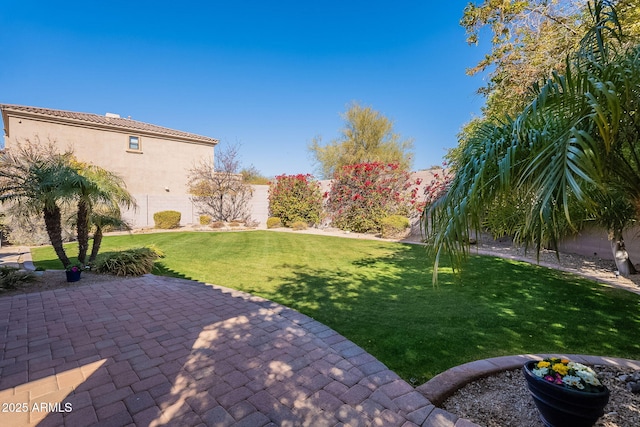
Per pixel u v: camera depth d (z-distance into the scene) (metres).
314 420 2.39
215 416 2.45
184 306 5.00
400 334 3.92
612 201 3.46
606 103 1.88
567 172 1.74
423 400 2.59
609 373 2.94
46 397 2.68
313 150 26.55
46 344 3.68
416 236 12.99
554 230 2.12
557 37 6.07
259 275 7.11
